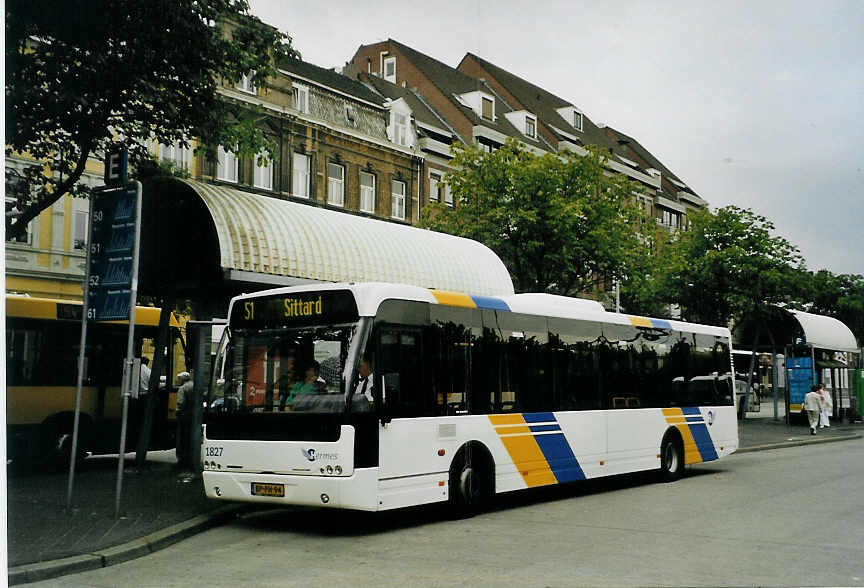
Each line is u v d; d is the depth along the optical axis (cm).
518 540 995
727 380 1898
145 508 1173
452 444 1168
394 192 4503
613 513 1220
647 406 1614
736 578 777
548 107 6769
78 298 3142
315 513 1242
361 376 1049
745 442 2730
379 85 5103
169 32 1373
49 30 1307
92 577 819
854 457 2239
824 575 789
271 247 1527
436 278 1883
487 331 1264
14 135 1369
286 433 1061
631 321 1612
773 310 3681
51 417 1678
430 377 1148
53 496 1273
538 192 2816
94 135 1419
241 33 1532
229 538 1042
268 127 3784
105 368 1775
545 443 1347
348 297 1078
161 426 1866
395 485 1072
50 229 3053
